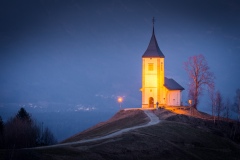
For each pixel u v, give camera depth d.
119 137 141.25
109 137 140.88
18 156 108.25
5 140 149.88
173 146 147.62
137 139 142.12
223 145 168.38
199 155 150.50
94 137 151.38
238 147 171.75
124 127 175.38
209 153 155.75
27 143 152.00
